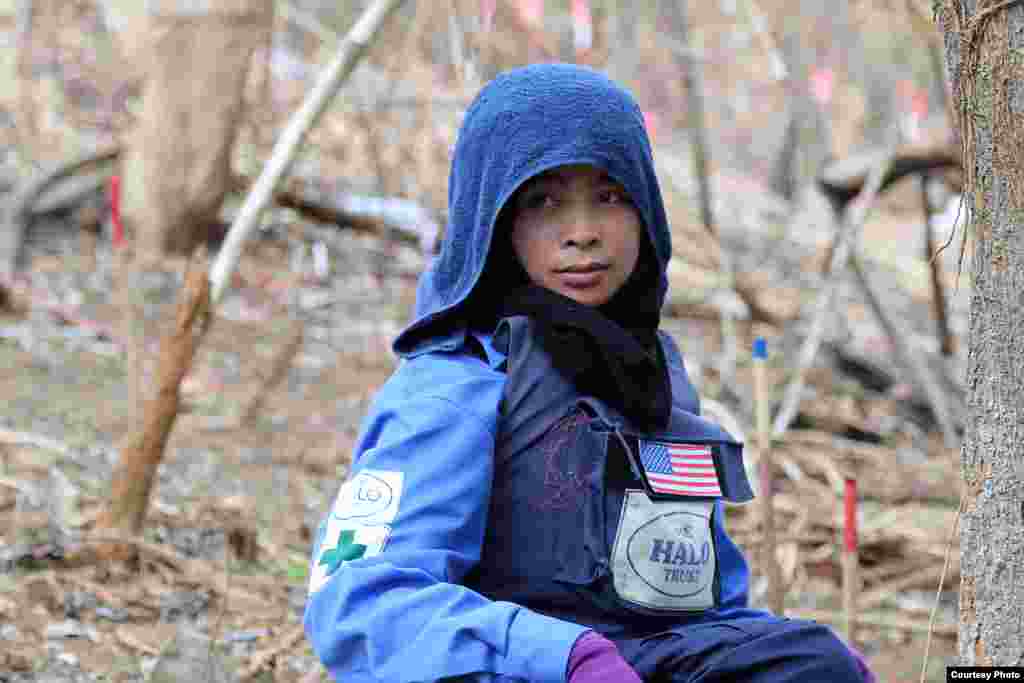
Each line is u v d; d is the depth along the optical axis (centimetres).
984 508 198
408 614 196
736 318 809
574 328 217
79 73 1003
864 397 708
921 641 414
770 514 317
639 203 221
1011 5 192
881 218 1280
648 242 228
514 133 218
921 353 683
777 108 1418
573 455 212
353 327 717
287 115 916
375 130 829
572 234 219
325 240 826
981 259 197
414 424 211
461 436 209
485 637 192
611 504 211
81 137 934
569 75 222
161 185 765
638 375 217
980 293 198
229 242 380
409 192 851
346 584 200
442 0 683
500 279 229
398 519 205
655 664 209
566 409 214
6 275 679
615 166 217
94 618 337
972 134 198
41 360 593
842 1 1199
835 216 669
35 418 515
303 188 820
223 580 365
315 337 693
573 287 220
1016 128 193
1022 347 193
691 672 207
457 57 450
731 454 226
